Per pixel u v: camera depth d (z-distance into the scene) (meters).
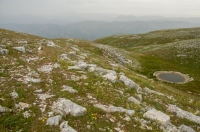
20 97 13.42
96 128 11.25
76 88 16.62
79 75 20.12
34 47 31.72
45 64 22.62
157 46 91.56
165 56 75.25
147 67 61.97
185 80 52.75
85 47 59.50
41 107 12.60
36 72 19.36
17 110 11.95
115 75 22.91
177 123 14.63
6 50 24.34
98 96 15.84
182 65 67.12
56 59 25.25
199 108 20.52
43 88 15.64
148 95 19.80
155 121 13.49
